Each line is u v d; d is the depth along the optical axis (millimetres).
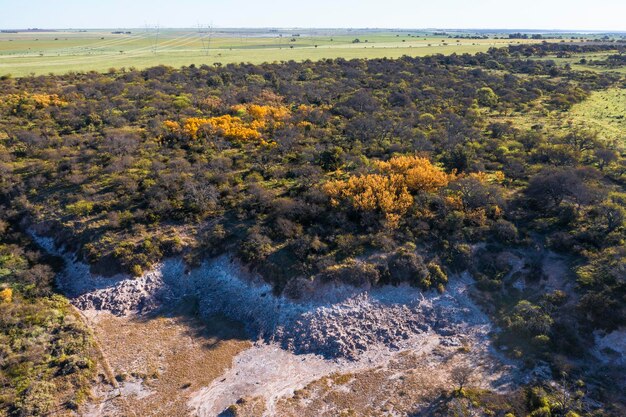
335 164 61250
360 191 51312
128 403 33906
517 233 47594
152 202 51906
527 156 66250
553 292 42125
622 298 39000
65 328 40156
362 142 71312
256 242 46281
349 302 42531
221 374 37031
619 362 36500
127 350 39094
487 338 40281
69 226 50875
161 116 81375
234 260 46344
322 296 42688
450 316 42312
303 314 41750
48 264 48094
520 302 41656
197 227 50031
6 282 44812
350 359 38750
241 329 42031
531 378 35656
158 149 67250
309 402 34375
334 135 74125
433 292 43750
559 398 33469
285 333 40969
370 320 41688
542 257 45719
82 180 57969
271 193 53688
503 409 32938
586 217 49469
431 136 73625
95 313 43094
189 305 44625
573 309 40156
